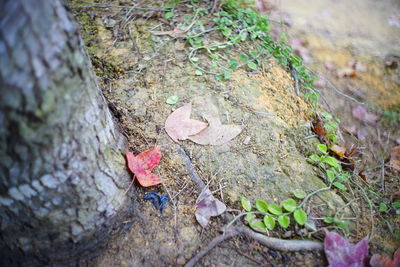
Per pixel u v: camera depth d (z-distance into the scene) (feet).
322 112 2.47
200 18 2.54
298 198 1.96
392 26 3.27
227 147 2.06
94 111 1.61
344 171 2.18
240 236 1.85
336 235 1.84
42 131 1.44
